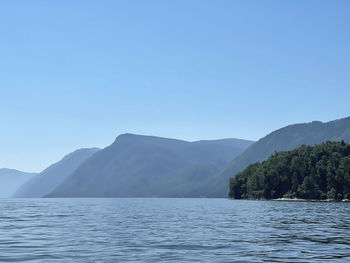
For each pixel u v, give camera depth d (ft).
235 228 218.59
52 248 142.20
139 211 485.56
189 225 245.24
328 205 613.93
